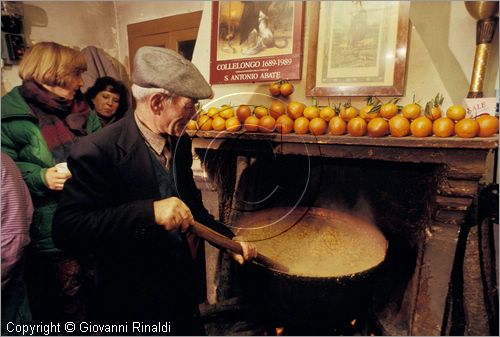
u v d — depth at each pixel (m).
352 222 1.36
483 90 1.15
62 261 1.34
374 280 1.03
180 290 1.08
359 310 1.03
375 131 1.06
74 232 0.84
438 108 1.06
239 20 1.43
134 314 1.02
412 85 1.20
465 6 1.05
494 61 1.13
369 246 1.22
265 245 1.27
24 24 1.61
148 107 0.91
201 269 1.55
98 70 1.75
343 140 1.10
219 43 1.48
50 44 1.24
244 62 1.43
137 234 0.85
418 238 1.30
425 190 1.28
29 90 1.21
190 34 1.70
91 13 1.85
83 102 1.41
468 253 1.18
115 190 0.92
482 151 0.95
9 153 1.23
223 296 1.57
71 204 0.84
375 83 1.20
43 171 1.18
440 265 1.10
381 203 1.41
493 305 1.20
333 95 1.27
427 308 1.14
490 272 1.18
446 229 1.08
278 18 1.34
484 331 1.17
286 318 1.03
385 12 1.16
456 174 0.99
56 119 1.28
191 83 0.86
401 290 1.41
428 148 1.01
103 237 0.84
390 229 1.40
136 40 1.90
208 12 1.51
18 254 0.98
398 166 1.34
